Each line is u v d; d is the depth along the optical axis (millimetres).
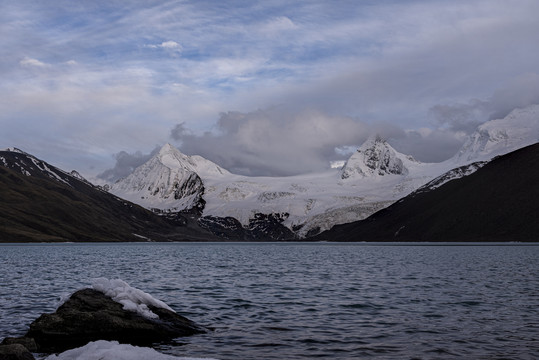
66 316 26953
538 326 30859
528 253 143750
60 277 65000
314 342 27047
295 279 62406
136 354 20188
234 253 168000
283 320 33562
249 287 52969
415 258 118625
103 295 30797
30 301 42156
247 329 30594
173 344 26656
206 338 28109
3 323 32406
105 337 26500
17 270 77688
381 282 57938
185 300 43000
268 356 24109
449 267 83812
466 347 25609
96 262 103188
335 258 123000
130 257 130000
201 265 93312
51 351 24750
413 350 25109
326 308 38469
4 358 19297
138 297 30953
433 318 33906
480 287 51875
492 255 131875
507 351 24672
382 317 34438
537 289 49781
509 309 37438
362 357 23797
